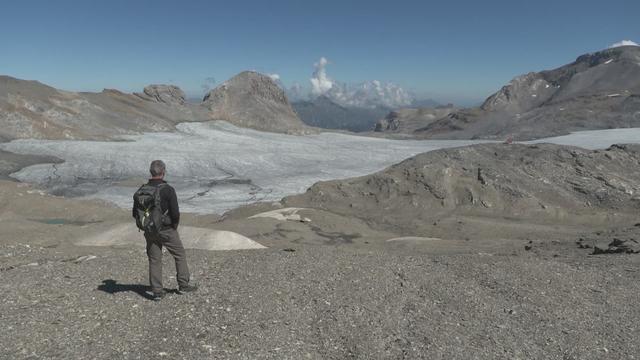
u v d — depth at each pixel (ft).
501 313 29.07
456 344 24.09
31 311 24.71
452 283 34.50
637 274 39.70
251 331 23.70
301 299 29.27
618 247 59.11
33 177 368.89
